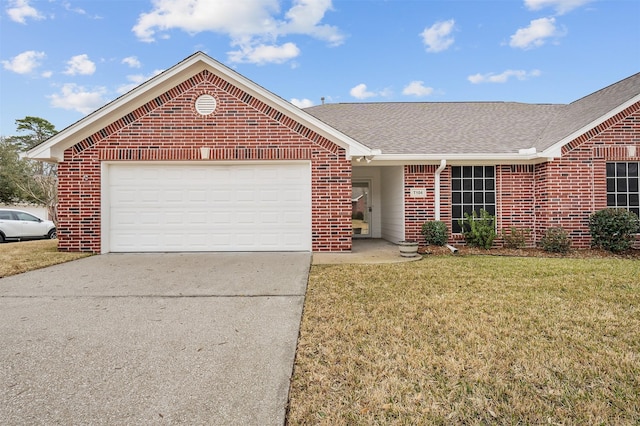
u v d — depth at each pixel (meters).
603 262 7.46
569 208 9.25
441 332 3.74
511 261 7.64
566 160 9.25
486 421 2.32
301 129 9.02
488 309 4.43
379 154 9.10
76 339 3.64
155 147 8.90
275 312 4.46
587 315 4.18
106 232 8.97
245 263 7.64
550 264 7.21
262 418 2.38
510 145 10.17
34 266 7.18
